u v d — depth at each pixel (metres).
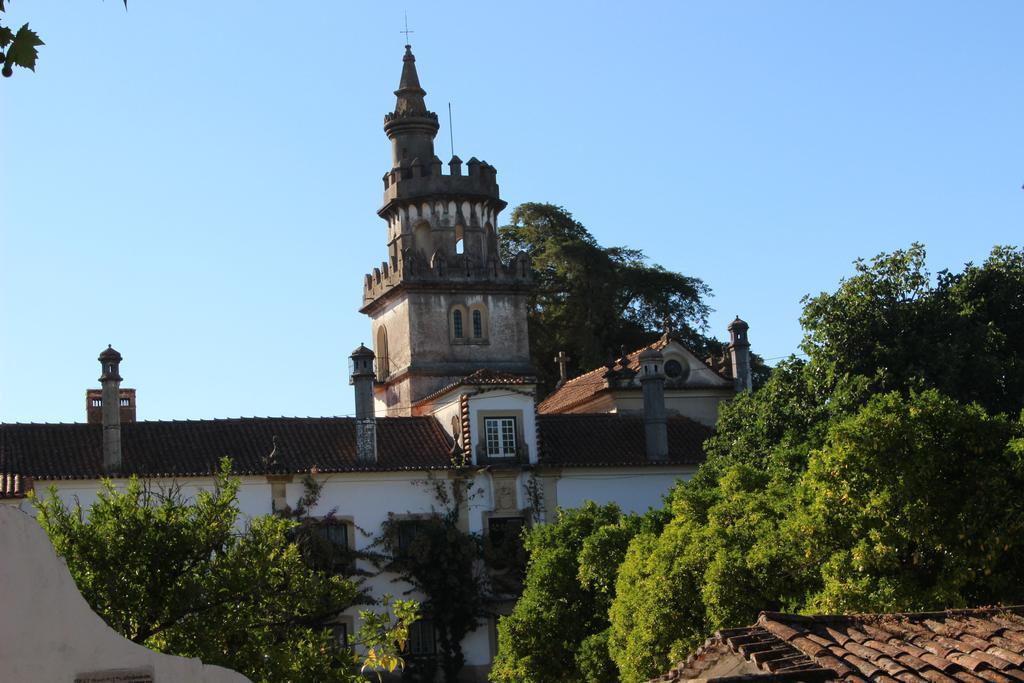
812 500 31.25
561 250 86.62
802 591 29.28
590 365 85.06
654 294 89.19
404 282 66.94
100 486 48.16
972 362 45.44
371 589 50.94
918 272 46.31
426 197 68.75
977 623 17.98
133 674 11.98
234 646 23.55
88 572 23.36
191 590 23.23
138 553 23.84
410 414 63.47
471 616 51.38
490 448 53.91
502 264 69.19
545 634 40.69
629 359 66.44
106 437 49.19
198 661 12.23
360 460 52.44
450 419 55.00
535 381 54.75
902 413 28.67
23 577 11.74
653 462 55.41
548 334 86.81
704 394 63.09
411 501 52.41
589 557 39.88
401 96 71.69
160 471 49.31
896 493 27.98
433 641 51.47
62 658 11.77
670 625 31.58
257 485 50.50
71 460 48.94
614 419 58.81
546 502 53.88
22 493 45.53
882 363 45.09
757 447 46.06
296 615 24.89
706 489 39.72
